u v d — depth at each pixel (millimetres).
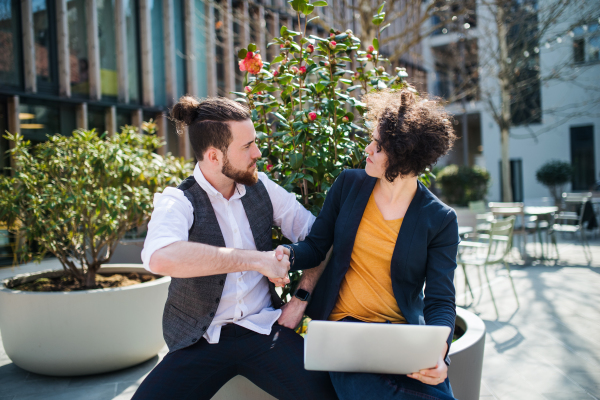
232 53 9203
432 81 15703
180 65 9102
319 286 1563
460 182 11906
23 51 6871
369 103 1518
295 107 2344
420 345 1113
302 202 2057
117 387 2584
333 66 1974
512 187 16125
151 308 2789
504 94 9633
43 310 2576
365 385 1258
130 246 4395
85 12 7605
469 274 5895
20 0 6828
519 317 3961
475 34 10328
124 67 7984
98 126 7820
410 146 1283
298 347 1463
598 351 3125
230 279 1471
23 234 3141
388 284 1429
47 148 3238
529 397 2484
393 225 1419
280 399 1419
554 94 14734
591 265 6160
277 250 1422
